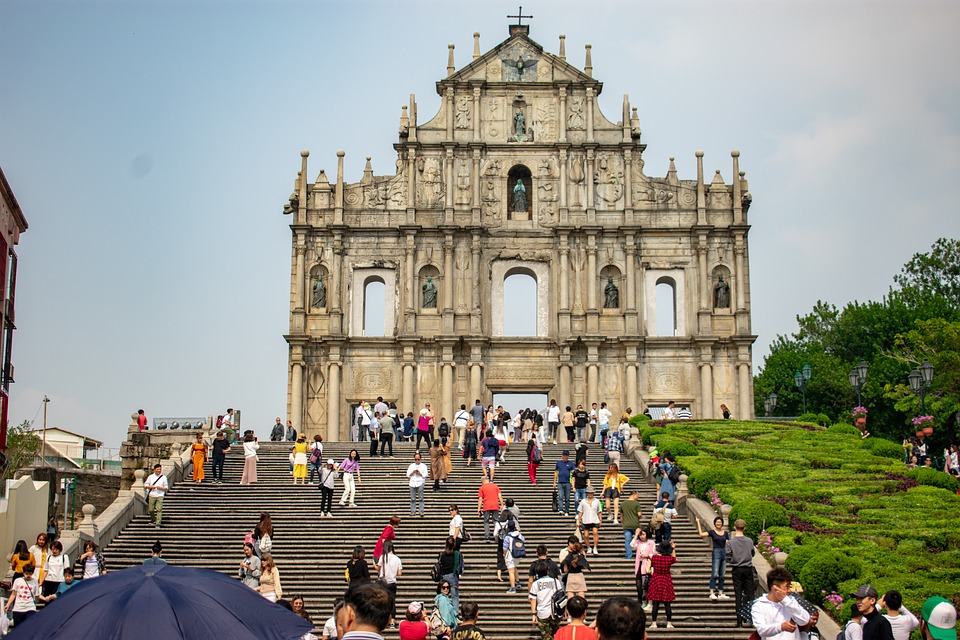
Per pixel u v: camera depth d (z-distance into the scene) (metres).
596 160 84.06
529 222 83.44
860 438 67.50
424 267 83.00
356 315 82.50
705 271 82.50
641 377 81.69
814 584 40.62
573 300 82.44
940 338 91.38
